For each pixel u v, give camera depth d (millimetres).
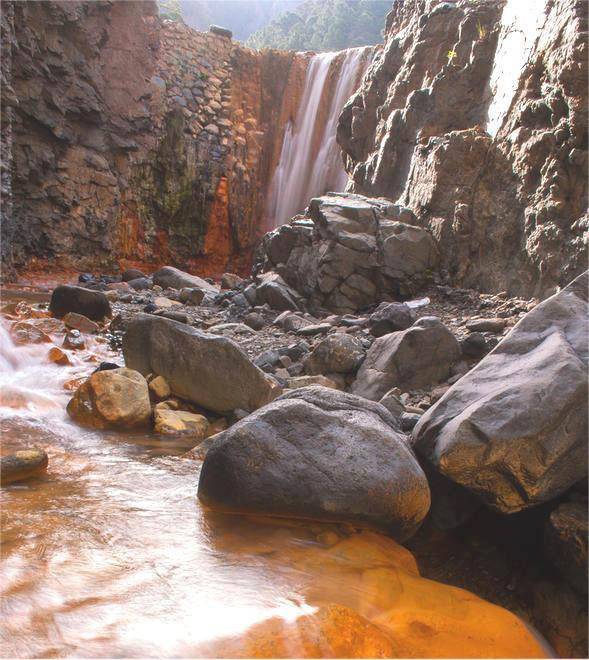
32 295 11352
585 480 2836
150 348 5477
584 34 7023
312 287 8805
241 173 20625
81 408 4883
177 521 3119
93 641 2125
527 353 3234
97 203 17094
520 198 7961
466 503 3178
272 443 3135
